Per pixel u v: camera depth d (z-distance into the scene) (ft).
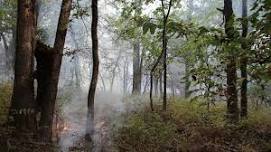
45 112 29.25
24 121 27.73
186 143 29.55
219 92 12.78
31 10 28.66
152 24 12.67
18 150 25.12
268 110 42.01
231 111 34.53
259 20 10.24
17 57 28.45
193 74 13.14
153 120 36.60
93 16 37.06
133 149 29.45
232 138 31.35
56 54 29.78
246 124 34.96
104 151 30.04
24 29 28.35
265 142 30.37
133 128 32.94
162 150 28.94
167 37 39.91
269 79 10.00
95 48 37.22
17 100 28.14
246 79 11.30
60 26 29.84
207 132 32.53
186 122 37.78
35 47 29.22
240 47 10.97
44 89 30.01
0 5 58.95
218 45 11.45
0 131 26.30
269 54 10.09
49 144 27.81
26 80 28.37
